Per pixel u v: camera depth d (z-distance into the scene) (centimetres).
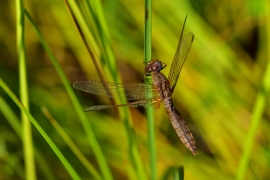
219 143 46
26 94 38
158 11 46
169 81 40
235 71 46
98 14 38
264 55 47
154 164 38
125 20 47
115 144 46
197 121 47
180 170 37
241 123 46
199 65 46
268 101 46
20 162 45
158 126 47
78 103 39
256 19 47
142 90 39
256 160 45
